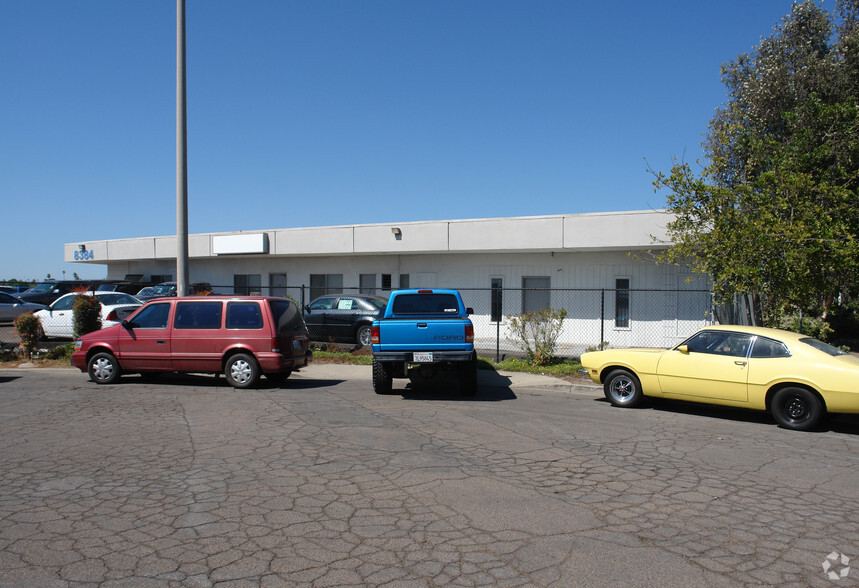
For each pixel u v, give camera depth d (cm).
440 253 2202
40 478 579
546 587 375
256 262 2578
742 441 787
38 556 410
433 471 614
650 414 962
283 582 377
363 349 1728
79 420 838
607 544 442
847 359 860
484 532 461
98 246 2950
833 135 1283
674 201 1179
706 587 379
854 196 1170
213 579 379
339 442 725
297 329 1216
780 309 1155
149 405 955
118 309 1767
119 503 514
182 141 1408
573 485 581
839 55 1520
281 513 493
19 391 1094
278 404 973
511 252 2061
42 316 1905
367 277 2338
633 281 1925
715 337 959
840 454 727
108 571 388
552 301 2028
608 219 1811
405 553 421
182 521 475
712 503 538
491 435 780
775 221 1070
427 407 973
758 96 1544
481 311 2128
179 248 1414
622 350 1034
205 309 1157
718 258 1131
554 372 1362
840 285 1223
